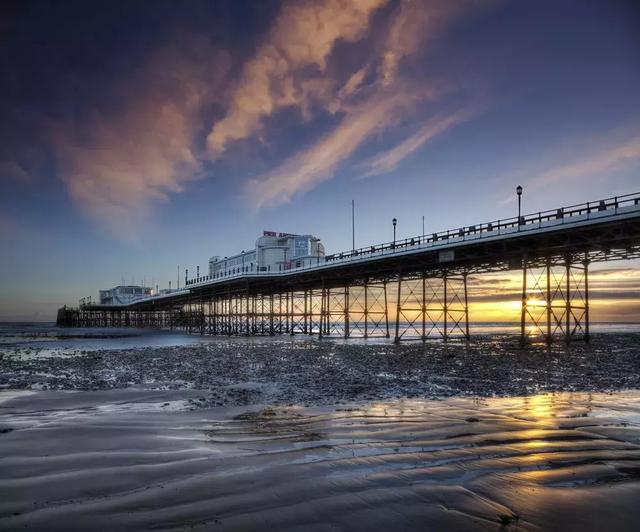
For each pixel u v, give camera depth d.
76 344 51.03
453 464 7.26
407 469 7.02
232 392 15.79
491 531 4.92
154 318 151.38
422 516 5.29
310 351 34.50
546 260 37.62
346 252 52.06
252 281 67.81
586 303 40.97
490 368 22.80
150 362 26.78
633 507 5.55
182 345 44.59
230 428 10.16
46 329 121.06
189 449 8.33
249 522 5.13
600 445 8.41
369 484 6.34
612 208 28.22
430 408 12.47
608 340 46.56
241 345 43.41
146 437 9.30
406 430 9.73
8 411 12.54
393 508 5.51
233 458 7.70
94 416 11.70
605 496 5.89
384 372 21.31
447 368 22.83
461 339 51.72
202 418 11.37
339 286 66.38
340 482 6.43
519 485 6.29
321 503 5.67
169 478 6.67
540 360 26.88
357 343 47.22
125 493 6.07
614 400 13.77
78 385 17.89
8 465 7.34
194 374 21.05
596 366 23.69
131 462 7.49
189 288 87.81
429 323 167.50
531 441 8.72
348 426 10.23
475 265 46.50
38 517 5.32
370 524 5.08
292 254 80.44
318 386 17.02
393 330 101.06
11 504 5.73
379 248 47.09
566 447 8.29
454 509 5.49
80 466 7.29
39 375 21.17
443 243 38.69
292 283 68.38
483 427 9.98
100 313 174.75
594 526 5.04
